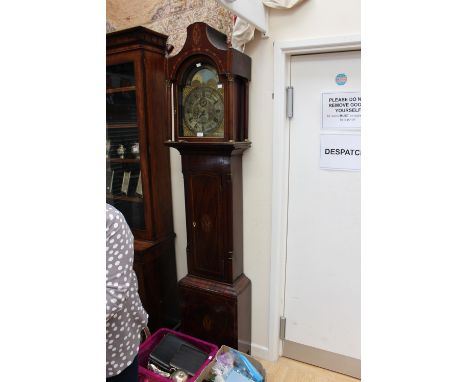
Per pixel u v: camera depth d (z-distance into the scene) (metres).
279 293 1.92
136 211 2.03
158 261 2.00
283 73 1.67
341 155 1.69
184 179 1.81
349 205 1.72
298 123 1.75
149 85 1.82
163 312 2.08
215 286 1.83
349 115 1.64
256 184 1.84
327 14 1.54
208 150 1.69
